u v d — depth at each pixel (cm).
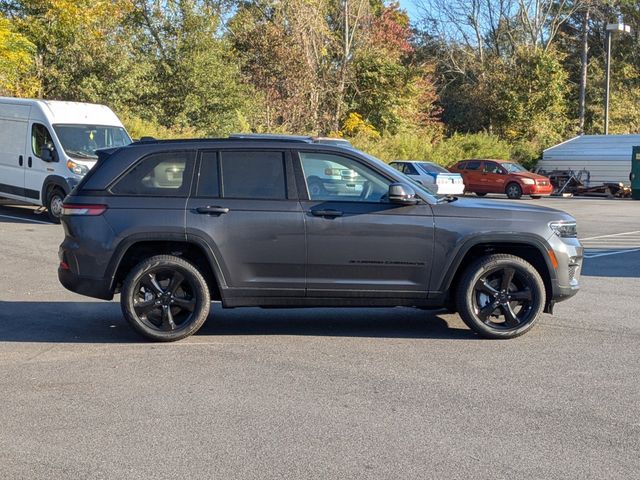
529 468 442
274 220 716
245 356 683
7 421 519
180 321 739
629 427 509
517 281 745
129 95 2975
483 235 722
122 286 730
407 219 721
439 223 723
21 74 2761
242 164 732
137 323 722
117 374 627
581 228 1938
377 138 3825
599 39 5278
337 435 493
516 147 4031
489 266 731
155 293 724
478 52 5044
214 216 716
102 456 459
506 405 552
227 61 3441
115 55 2944
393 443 479
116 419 522
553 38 5094
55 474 434
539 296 737
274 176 729
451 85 5081
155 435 493
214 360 670
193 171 729
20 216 1816
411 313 877
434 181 2625
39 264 1179
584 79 4762
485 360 672
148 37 3222
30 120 1733
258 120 3403
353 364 658
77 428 505
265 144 735
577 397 571
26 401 560
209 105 3219
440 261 725
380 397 569
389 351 702
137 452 465
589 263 1301
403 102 4103
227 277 721
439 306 746
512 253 758
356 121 3888
